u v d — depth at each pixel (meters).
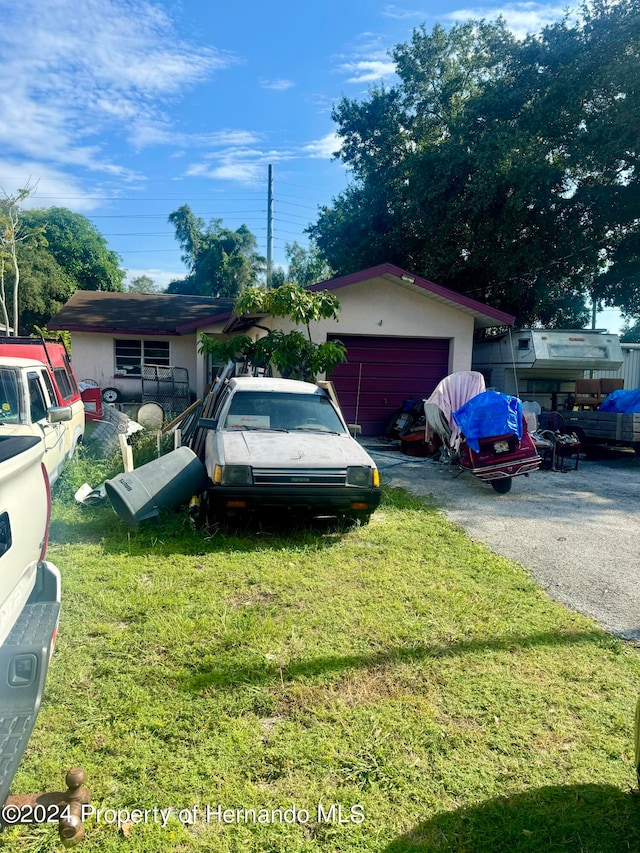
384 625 3.92
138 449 8.92
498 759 2.70
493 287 17.75
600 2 14.30
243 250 44.69
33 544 2.75
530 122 15.56
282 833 2.26
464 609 4.23
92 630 3.74
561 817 2.37
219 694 3.10
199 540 5.49
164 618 3.92
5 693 2.19
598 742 2.83
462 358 13.15
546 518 6.98
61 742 2.70
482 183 15.34
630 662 3.59
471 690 3.23
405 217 18.17
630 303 17.30
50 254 33.41
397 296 12.88
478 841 2.26
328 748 2.72
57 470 6.54
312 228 21.77
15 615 2.48
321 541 5.64
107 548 5.23
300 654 3.53
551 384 14.20
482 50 18.44
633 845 2.26
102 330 17.00
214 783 2.49
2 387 5.70
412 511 6.99
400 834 2.28
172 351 17.98
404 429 11.69
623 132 13.99
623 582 4.96
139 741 2.71
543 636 3.88
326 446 6.03
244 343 10.33
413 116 20.11
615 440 11.15
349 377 13.16
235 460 5.49
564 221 16.05
